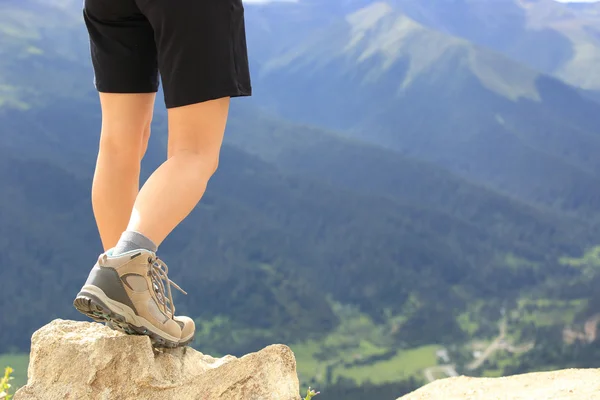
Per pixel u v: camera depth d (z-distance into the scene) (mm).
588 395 3164
